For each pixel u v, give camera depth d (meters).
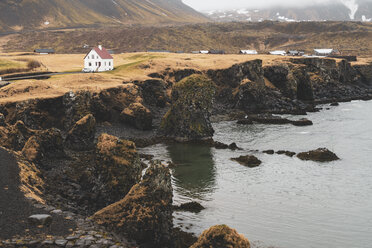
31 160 41.72
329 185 47.22
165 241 30.88
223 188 46.12
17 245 22.70
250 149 64.81
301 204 41.19
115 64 139.00
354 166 55.00
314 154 59.00
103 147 38.31
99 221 29.39
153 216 30.30
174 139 71.69
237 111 101.50
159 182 32.00
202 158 59.53
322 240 33.12
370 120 91.62
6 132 45.53
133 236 29.00
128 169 37.31
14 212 26.80
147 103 94.44
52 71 116.62
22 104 65.00
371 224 36.31
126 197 31.30
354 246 32.12
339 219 37.41
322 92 135.50
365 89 156.12
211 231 22.67
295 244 32.34
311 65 143.00
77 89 79.19
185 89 73.25
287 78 122.12
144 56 159.25
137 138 70.88
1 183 31.09
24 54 173.25
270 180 49.12
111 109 81.44
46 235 24.58
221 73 116.75
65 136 63.38
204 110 73.06
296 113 100.06
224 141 70.62
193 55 162.38
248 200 42.28
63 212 29.16
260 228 35.31
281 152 62.03
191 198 42.81
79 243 24.14
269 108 106.25
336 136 74.50
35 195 31.66
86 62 120.50
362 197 43.19
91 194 37.03
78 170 45.69
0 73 107.69
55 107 69.12
